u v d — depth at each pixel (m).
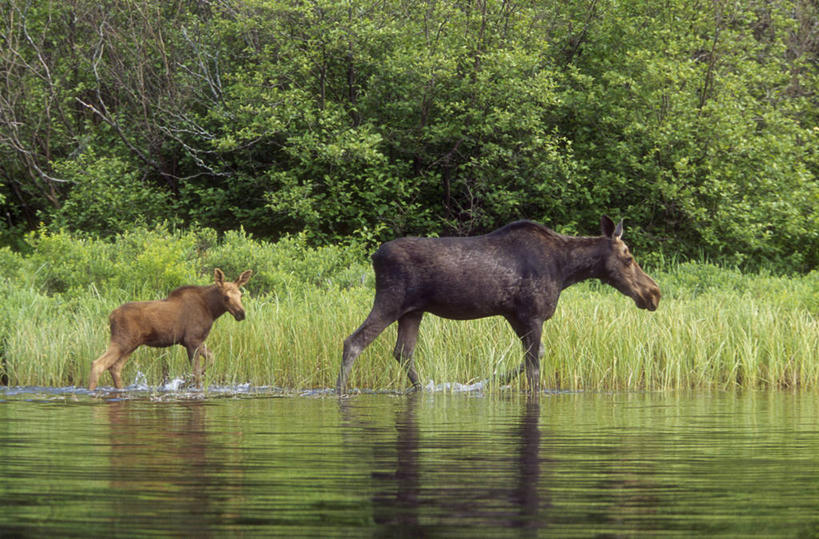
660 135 68.94
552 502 12.47
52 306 43.84
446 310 33.09
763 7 79.06
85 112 79.00
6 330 39.06
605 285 60.06
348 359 32.75
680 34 74.38
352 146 65.38
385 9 73.25
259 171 73.81
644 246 71.88
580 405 28.03
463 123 70.62
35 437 19.03
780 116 74.38
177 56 75.25
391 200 71.56
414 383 34.47
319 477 14.25
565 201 72.44
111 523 11.04
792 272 73.31
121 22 75.94
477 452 17.09
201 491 13.09
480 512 11.76
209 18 80.25
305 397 30.56
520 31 72.44
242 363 36.53
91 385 33.16
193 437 19.14
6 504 12.20
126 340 33.94
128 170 75.81
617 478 14.38
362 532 10.58
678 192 70.06
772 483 14.05
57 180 72.44
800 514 11.79
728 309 43.47
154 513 11.61
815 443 18.83
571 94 73.44
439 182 73.31
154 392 32.41
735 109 70.88
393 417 23.69
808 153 77.31
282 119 69.12
